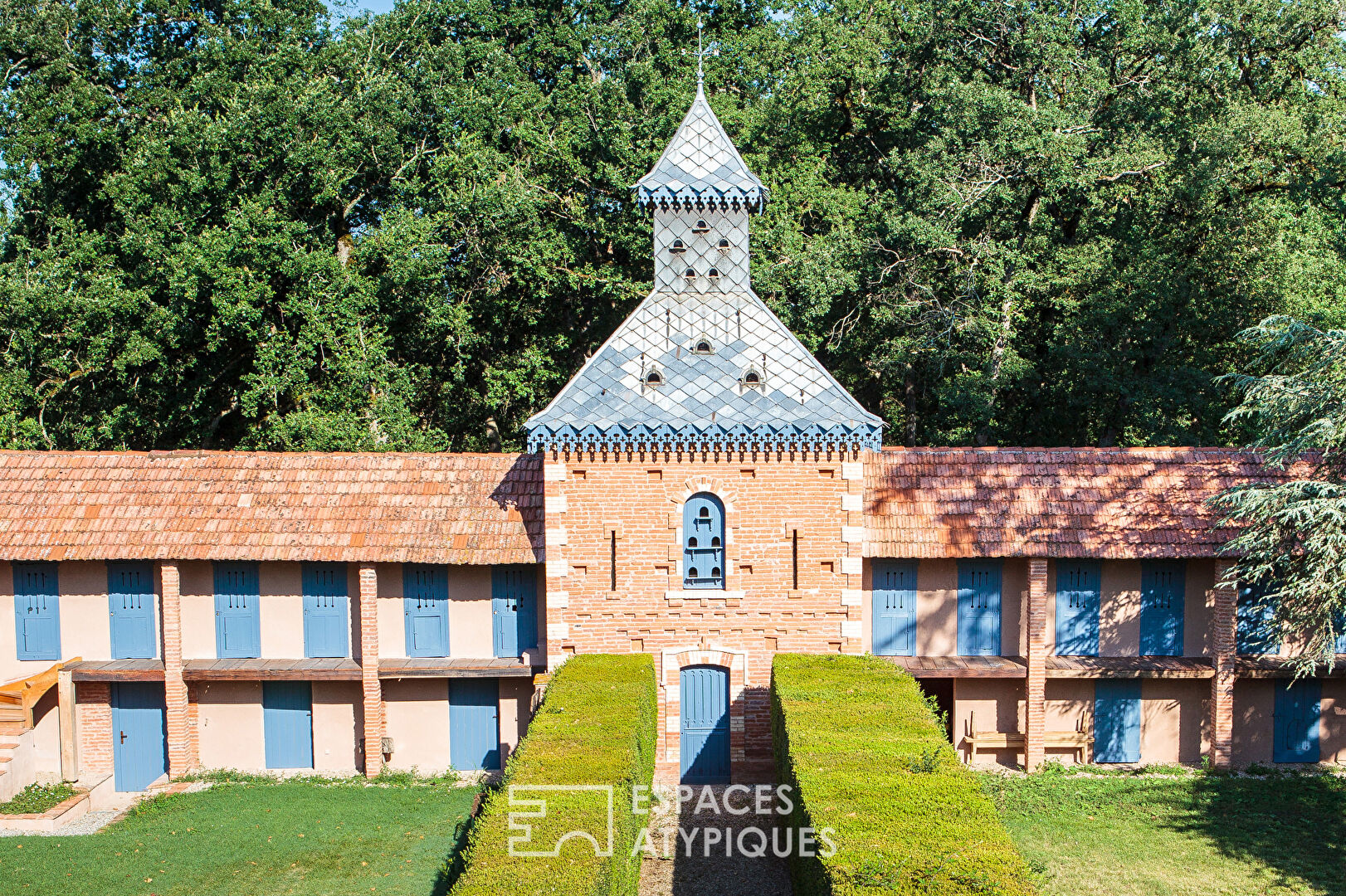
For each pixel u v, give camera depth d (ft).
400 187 125.18
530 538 78.54
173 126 116.78
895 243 118.21
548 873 41.83
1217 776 78.33
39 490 81.56
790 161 132.05
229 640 81.46
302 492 81.71
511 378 124.06
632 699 62.95
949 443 129.18
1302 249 115.14
